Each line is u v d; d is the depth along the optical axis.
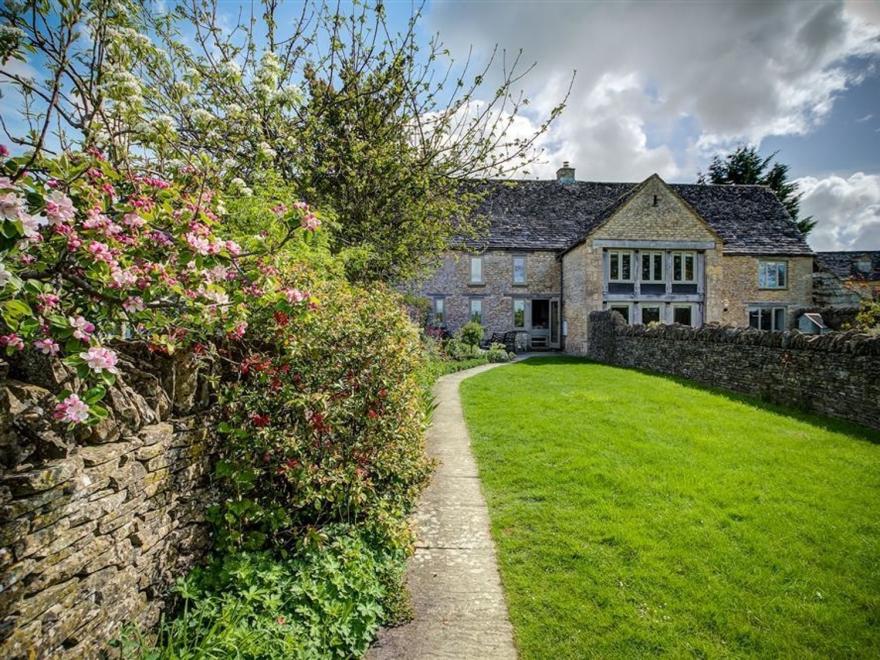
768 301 23.50
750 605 3.29
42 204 1.84
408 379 5.07
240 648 2.42
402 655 2.83
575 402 9.27
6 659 1.72
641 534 4.16
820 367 8.26
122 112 2.76
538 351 23.98
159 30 4.98
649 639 2.99
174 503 2.94
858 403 7.54
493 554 3.95
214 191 3.15
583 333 20.95
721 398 9.59
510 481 5.37
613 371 14.16
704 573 3.63
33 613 1.85
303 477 3.50
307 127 7.27
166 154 3.26
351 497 3.83
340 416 4.04
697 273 21.31
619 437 6.82
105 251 1.96
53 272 2.07
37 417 1.99
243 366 3.44
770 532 4.22
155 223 2.39
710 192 26.45
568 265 23.12
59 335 1.92
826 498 4.86
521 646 2.93
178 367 3.03
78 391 2.21
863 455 6.10
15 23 2.33
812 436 6.92
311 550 3.43
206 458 3.31
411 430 4.87
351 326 4.19
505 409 8.75
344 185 8.34
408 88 7.88
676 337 12.95
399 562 3.70
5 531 1.74
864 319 13.22
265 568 3.13
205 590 2.92
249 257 2.87
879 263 32.12
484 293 24.09
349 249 6.76
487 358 18.41
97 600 2.23
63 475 1.99
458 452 6.46
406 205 8.77
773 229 24.73
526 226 24.88
